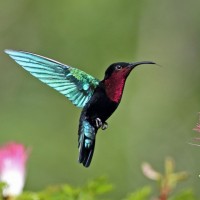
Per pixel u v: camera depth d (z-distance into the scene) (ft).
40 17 62.34
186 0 64.95
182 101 62.44
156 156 58.08
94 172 55.21
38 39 62.08
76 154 56.34
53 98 59.11
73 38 62.03
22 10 62.28
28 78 59.67
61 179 54.24
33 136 57.31
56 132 57.93
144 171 22.24
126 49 62.80
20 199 22.62
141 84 62.69
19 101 59.31
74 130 58.23
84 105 21.08
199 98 62.95
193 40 65.10
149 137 59.21
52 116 58.70
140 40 63.36
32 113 58.65
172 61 64.18
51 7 62.28
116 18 62.85
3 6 62.03
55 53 61.93
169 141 58.90
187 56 64.59
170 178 22.08
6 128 57.67
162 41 64.08
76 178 54.54
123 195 54.49
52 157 55.52
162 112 61.52
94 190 21.71
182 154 57.67
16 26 62.08
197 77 63.93
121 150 57.67
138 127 60.03
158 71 63.21
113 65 20.94
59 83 21.76
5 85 59.67
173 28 64.54
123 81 20.90
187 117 61.52
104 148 57.26
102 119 20.81
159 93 62.54
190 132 59.77
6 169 23.67
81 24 62.18
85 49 61.93
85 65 61.77
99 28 62.44
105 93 20.86
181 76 63.82
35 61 21.71
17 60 21.62
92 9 62.39
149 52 63.62
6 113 58.65
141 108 61.36
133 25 63.21
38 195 22.12
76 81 21.76
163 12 64.54
